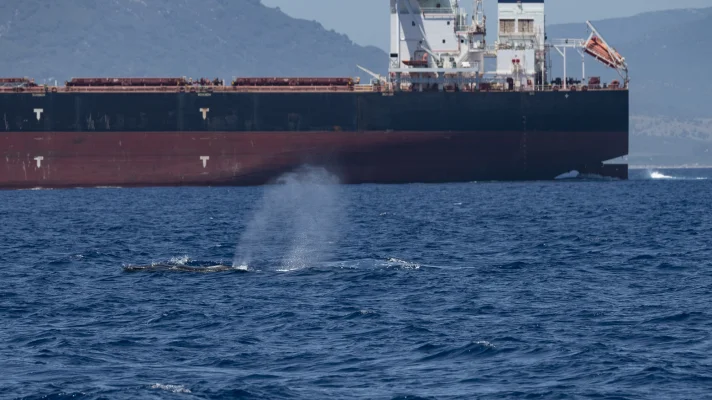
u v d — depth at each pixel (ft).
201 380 328.08
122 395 311.27
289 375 334.85
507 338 378.53
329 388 320.91
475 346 366.02
